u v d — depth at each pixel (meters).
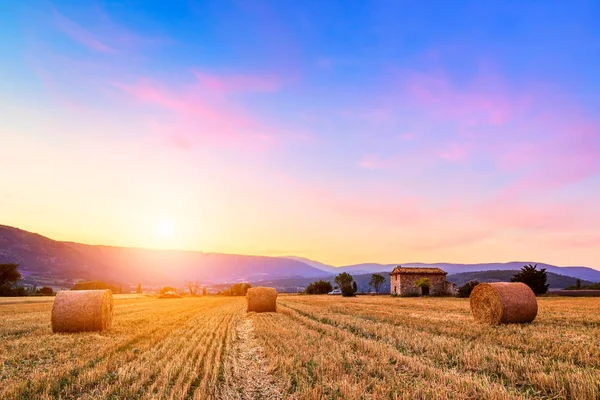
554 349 12.03
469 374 9.34
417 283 64.88
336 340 14.52
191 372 10.05
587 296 48.66
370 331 16.52
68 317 17.72
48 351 13.05
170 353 12.45
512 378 8.91
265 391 8.63
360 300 47.50
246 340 15.49
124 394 8.32
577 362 10.54
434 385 8.47
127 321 23.08
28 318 24.27
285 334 16.27
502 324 18.88
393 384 8.56
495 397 7.60
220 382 9.39
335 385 8.57
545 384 8.46
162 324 21.44
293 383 9.19
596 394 7.57
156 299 68.19
